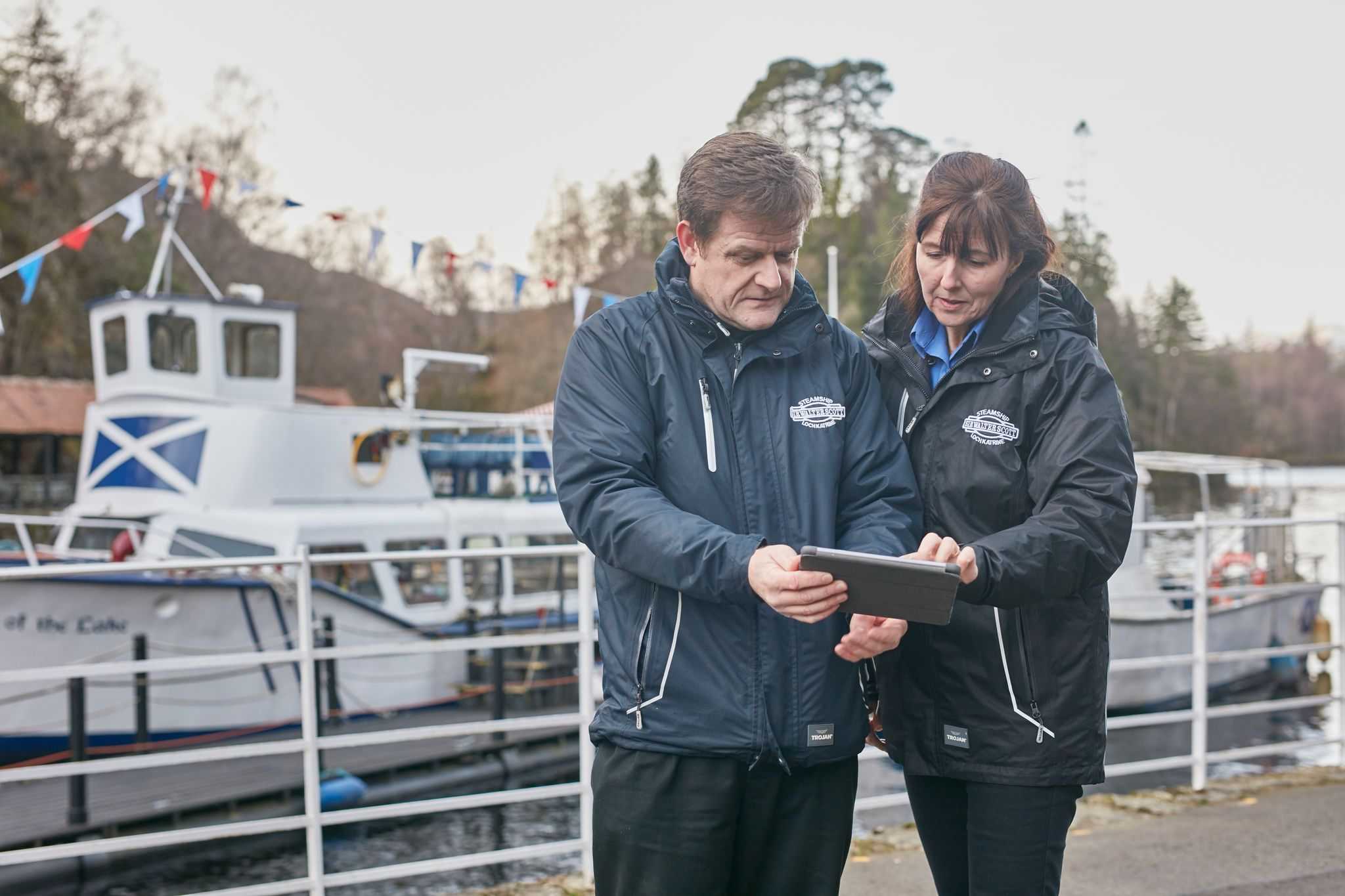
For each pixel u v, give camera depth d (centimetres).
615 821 211
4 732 853
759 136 208
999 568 201
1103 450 215
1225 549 1667
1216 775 1040
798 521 210
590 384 212
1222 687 1396
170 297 1088
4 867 699
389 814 400
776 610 190
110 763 370
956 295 223
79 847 358
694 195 205
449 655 1067
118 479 1077
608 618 213
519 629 1097
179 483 1047
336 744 397
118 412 1095
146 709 844
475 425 1220
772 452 212
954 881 251
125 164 3966
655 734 204
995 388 226
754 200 198
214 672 924
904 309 246
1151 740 1182
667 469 211
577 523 208
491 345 4791
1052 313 229
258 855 779
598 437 208
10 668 854
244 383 1126
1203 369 7231
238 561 386
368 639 1008
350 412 1119
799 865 213
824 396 217
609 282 5306
